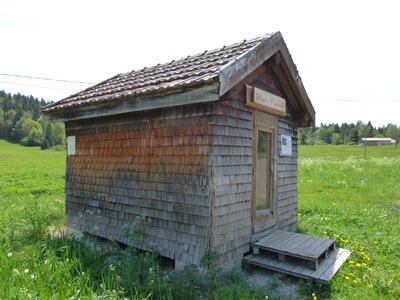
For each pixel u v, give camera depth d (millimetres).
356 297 4188
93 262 4965
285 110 6652
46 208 9109
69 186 7410
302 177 18406
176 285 4176
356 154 42781
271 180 6324
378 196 12898
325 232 7223
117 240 6035
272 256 5371
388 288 4477
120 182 6125
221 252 4844
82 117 6504
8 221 7191
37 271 4113
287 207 7047
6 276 4051
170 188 5234
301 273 4656
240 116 5316
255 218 5723
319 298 4242
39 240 6039
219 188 4824
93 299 3553
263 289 4195
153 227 5461
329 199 12312
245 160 5438
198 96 4438
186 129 5047
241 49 5789
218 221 4801
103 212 6477
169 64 7539
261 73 5883
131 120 5953
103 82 8438
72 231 7176
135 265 4684
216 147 4777
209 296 4195
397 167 21016
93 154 6797
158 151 5457
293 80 6496
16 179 17812
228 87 4371
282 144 6844
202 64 5777
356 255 5773
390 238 6887
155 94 4895
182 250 4980
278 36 5781
